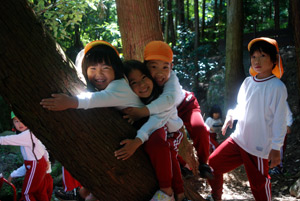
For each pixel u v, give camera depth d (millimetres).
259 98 2732
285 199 4348
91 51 1857
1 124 7117
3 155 5551
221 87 10367
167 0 14211
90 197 2357
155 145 1928
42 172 3889
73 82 1750
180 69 10570
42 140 1648
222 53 12461
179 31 11461
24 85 1558
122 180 1853
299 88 6895
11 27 1511
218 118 5758
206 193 4273
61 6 5215
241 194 4645
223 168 3020
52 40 1719
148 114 1993
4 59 1499
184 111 2754
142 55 3580
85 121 1735
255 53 2715
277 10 14805
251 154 2820
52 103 1593
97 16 9070
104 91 1801
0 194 4520
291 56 9578
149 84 2072
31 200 3818
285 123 2633
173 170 2166
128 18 3537
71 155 1706
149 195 1982
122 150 1811
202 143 2641
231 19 9172
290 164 5719
